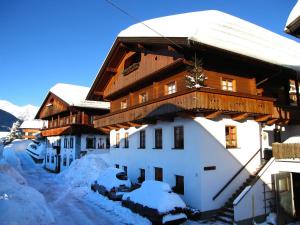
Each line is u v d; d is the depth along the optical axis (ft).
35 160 167.84
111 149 80.69
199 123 45.62
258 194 43.75
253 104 48.85
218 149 47.16
